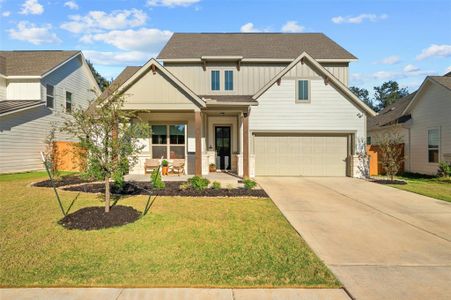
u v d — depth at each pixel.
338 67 18.70
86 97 22.67
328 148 15.77
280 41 20.47
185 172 15.55
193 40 20.45
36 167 16.78
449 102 15.91
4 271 4.08
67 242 5.18
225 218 6.88
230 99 15.41
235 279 3.91
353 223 6.78
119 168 6.67
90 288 3.66
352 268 4.36
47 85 17.94
